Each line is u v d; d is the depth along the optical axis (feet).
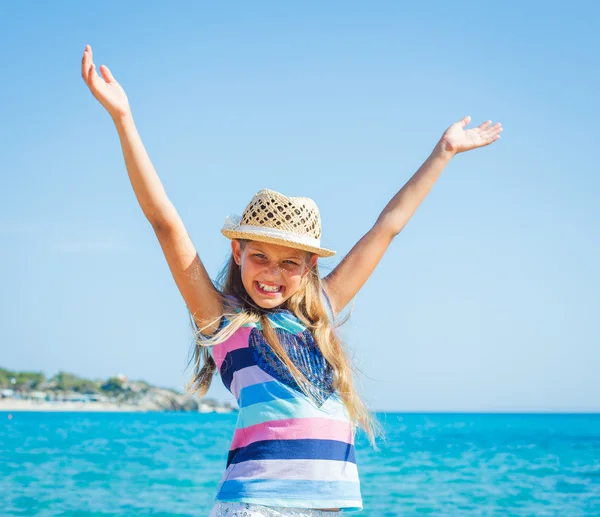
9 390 485.97
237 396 9.98
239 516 9.06
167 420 271.08
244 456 9.50
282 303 10.57
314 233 10.50
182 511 44.50
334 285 11.30
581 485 59.52
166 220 10.16
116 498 49.49
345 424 9.90
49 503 46.47
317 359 10.19
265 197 10.36
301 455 9.34
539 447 109.09
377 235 11.52
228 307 10.35
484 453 95.20
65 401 482.28
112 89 10.05
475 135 12.17
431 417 447.83
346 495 9.43
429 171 11.82
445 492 54.90
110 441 119.34
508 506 48.16
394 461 80.53
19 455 86.02
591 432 175.73
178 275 10.30
